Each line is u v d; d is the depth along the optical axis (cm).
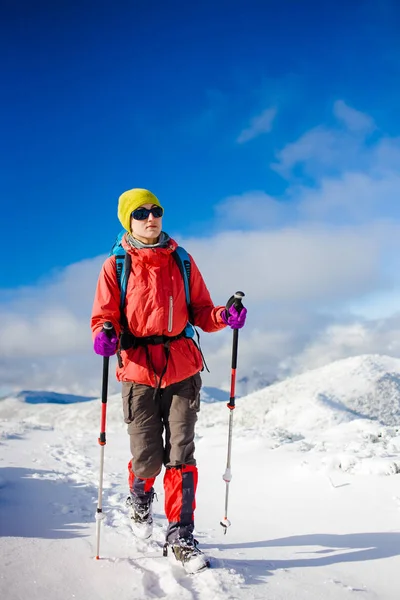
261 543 346
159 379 317
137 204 323
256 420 2809
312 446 691
